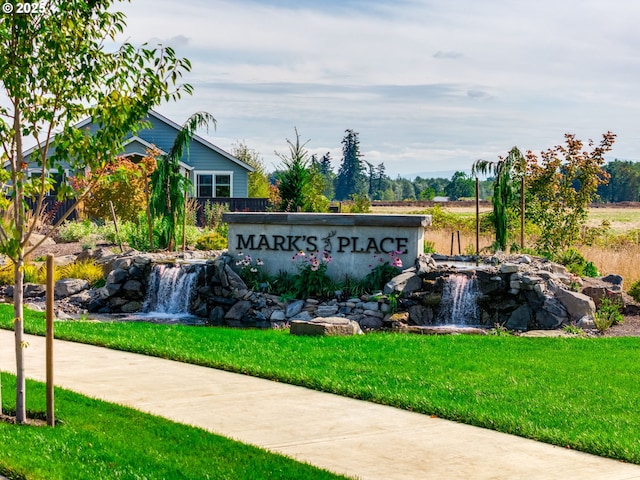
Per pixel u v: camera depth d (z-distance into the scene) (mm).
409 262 18422
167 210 23719
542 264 18797
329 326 14305
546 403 9258
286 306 18219
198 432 7930
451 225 34844
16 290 8250
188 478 6660
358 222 18547
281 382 10297
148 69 8672
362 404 9250
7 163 11742
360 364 11312
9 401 8969
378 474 6926
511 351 12602
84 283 20594
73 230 28422
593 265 21000
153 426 8117
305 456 7406
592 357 12156
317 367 11023
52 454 7172
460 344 13234
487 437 8039
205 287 18969
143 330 14320
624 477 6898
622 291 18203
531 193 26422
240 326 17734
